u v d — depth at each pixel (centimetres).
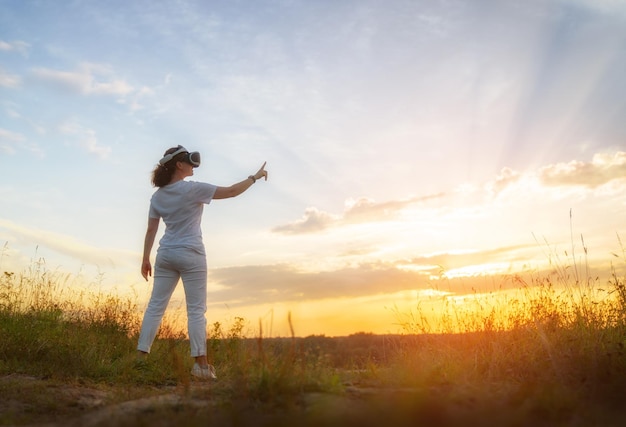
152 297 661
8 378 566
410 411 371
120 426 358
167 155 663
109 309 901
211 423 360
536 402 392
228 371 636
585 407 388
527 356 545
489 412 377
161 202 655
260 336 453
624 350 508
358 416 361
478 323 616
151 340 662
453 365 541
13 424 392
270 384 422
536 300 632
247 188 660
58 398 480
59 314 827
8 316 746
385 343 589
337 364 548
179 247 642
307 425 349
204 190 646
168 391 525
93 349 683
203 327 642
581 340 559
